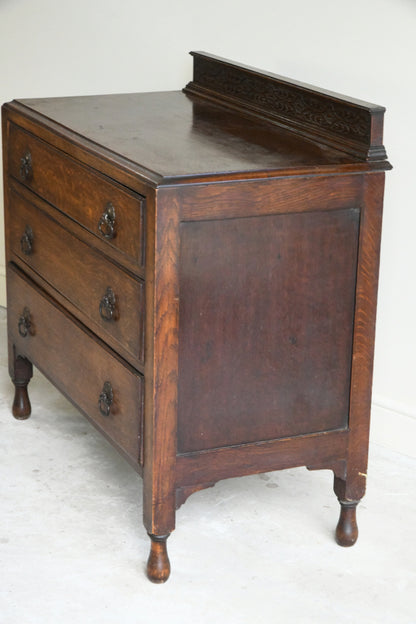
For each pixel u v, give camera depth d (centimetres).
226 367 278
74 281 313
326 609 276
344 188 273
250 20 368
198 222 261
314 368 288
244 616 272
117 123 315
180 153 278
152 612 272
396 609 277
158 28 402
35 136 326
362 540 309
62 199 312
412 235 339
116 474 342
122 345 284
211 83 353
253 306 275
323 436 295
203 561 296
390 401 360
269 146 290
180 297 266
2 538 303
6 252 369
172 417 274
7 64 467
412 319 347
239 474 289
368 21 333
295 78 360
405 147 334
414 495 334
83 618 269
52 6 439
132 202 265
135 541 305
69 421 379
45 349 344
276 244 271
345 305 286
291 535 310
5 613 270
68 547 300
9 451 355
